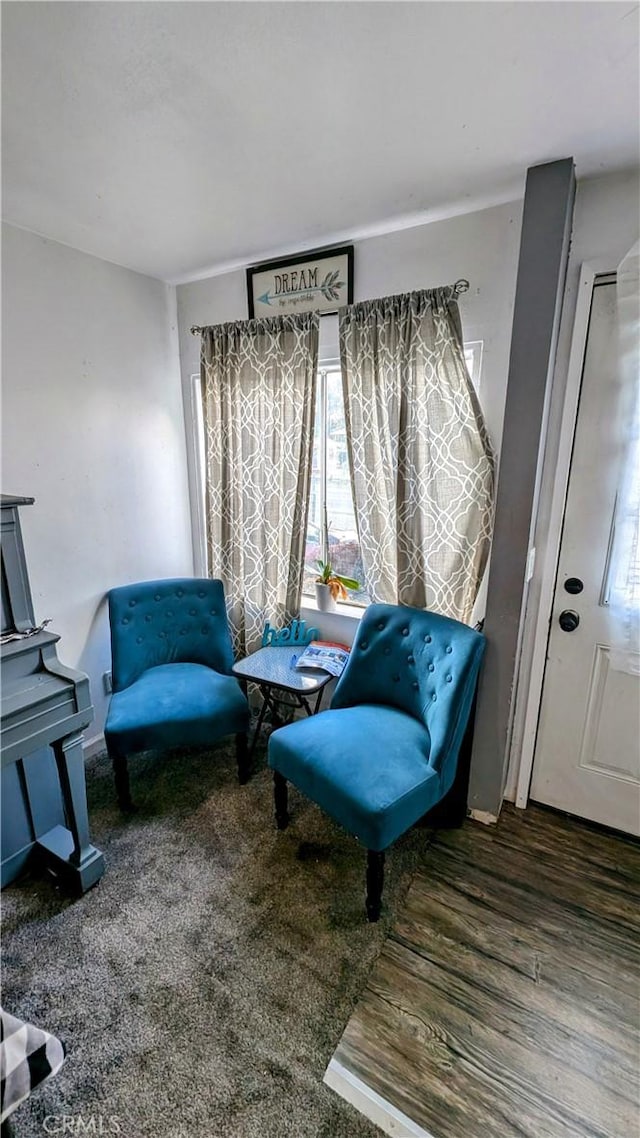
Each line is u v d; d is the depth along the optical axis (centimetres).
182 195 158
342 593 234
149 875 166
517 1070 115
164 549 262
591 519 172
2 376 182
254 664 216
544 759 197
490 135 128
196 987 130
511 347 154
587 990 132
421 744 164
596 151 135
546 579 182
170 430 256
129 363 229
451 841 183
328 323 210
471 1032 122
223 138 128
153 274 231
